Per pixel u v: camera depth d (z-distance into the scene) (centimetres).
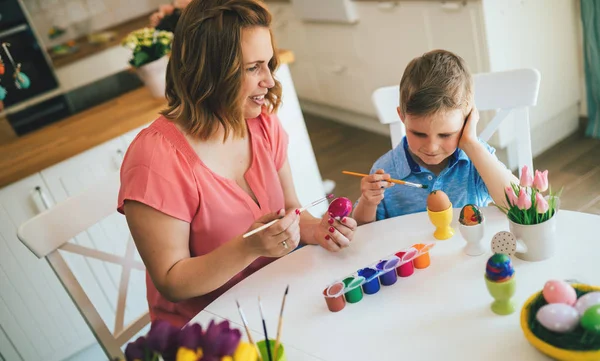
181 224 128
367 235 127
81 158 215
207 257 119
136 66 224
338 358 96
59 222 142
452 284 106
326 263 121
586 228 110
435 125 125
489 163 128
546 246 104
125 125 217
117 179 152
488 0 237
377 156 324
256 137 141
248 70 125
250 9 122
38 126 241
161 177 125
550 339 83
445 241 118
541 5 254
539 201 99
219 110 129
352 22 315
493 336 92
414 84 128
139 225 125
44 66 358
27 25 346
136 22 427
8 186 205
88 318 146
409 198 148
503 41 248
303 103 414
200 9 122
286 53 240
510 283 92
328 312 107
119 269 226
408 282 110
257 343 93
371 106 342
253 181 140
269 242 112
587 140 278
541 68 265
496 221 119
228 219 134
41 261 216
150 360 80
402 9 279
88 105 249
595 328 78
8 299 214
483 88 153
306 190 266
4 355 218
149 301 143
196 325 81
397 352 94
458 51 261
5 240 209
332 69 354
